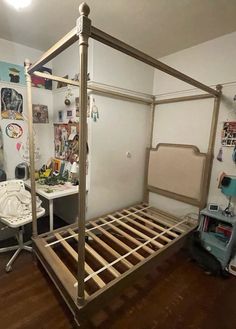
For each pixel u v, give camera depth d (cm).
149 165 304
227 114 225
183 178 261
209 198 247
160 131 298
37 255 194
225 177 213
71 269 197
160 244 203
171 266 216
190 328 146
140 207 300
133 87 274
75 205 280
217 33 218
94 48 225
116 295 148
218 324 151
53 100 303
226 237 218
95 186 261
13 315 151
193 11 180
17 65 260
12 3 169
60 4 175
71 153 275
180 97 261
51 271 163
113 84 250
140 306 163
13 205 215
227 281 197
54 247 212
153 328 145
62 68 277
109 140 263
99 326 144
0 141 252
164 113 290
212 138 232
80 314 126
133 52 125
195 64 249
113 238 215
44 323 145
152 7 175
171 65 273
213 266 202
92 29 103
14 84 259
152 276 200
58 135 299
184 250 245
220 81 228
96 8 177
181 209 277
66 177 277
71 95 265
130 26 206
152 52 267
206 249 218
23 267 202
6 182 227
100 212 273
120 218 259
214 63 232
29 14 191
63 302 163
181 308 163
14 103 262
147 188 311
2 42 244
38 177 279
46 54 137
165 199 294
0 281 183
